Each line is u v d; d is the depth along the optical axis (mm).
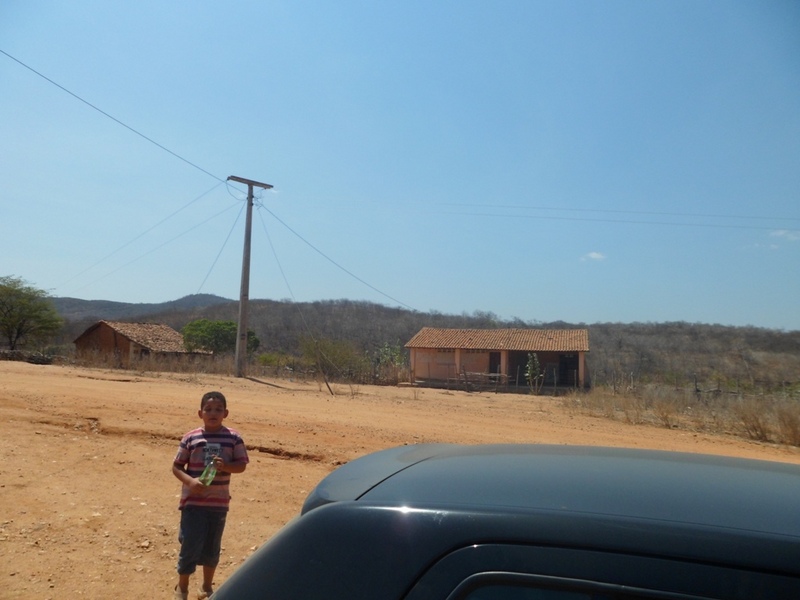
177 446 10594
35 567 5855
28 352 38906
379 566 1958
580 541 1835
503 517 1938
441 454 2797
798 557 1700
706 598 1679
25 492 7812
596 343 61094
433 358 44188
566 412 20625
